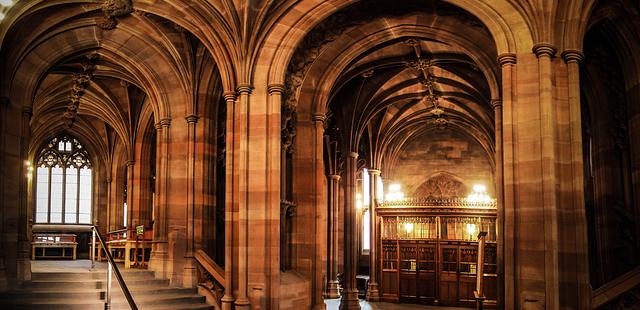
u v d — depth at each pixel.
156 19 20.58
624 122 18.41
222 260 22.33
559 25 15.49
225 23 18.72
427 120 37.28
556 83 15.40
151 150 33.25
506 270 15.03
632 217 17.86
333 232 34.06
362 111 29.38
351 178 29.61
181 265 21.08
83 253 38.94
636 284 14.62
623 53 17.67
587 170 22.06
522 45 15.62
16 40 18.97
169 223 21.58
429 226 33.03
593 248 21.02
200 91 21.92
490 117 30.58
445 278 32.03
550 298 14.38
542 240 14.71
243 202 18.17
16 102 19.67
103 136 38.00
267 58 18.66
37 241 34.75
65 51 20.94
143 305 18.42
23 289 18.11
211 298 19.78
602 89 19.16
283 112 19.80
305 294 20.83
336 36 21.02
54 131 37.75
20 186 19.47
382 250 33.81
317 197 21.91
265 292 17.80
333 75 22.11
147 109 30.94
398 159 41.00
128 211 31.56
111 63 24.20
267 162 18.33
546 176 14.78
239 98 18.86
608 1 16.53
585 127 21.81
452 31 20.33
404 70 27.52
